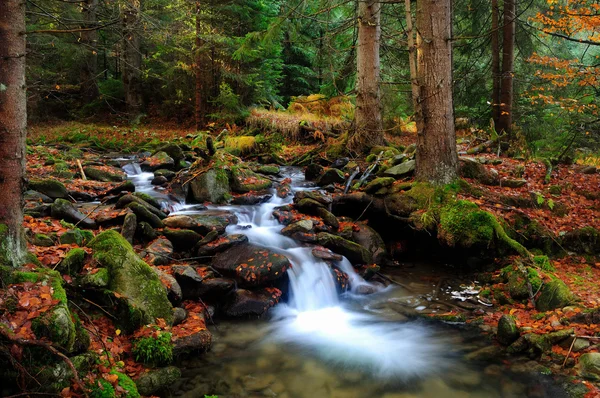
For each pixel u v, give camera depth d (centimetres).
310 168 1067
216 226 716
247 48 1276
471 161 893
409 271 777
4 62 364
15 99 374
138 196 764
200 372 460
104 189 870
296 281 645
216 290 583
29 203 659
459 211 746
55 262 444
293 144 1489
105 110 2059
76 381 333
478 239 716
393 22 1524
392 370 484
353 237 804
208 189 879
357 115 1210
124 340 441
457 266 778
